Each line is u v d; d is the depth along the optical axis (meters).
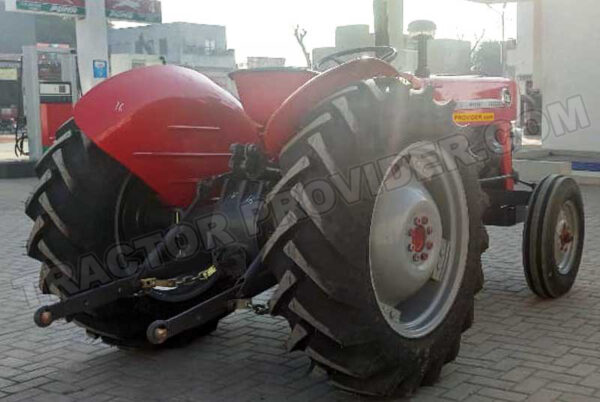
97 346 4.71
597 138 13.02
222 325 5.06
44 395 3.90
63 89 15.52
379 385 3.48
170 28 38.22
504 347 4.47
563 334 4.71
